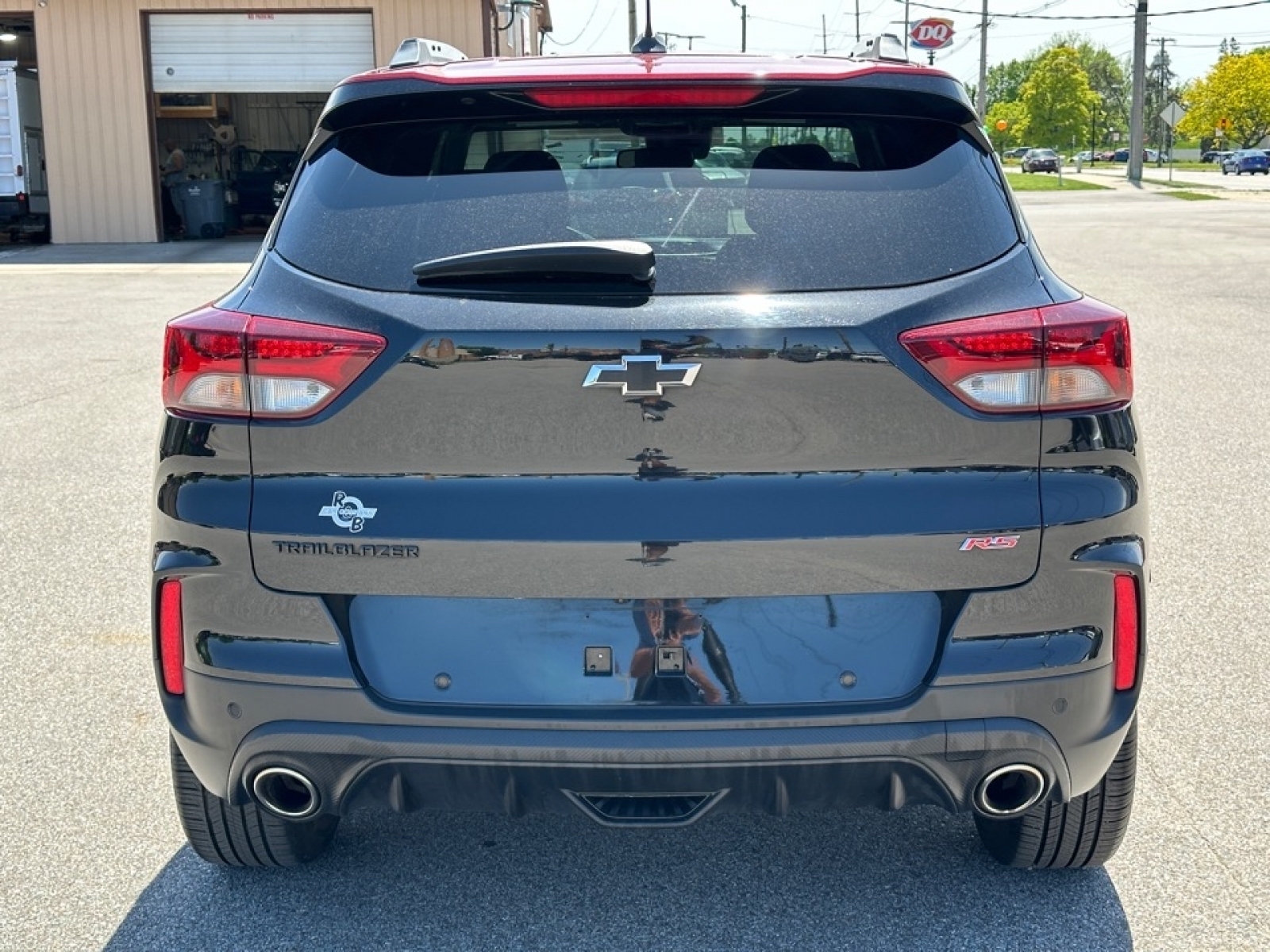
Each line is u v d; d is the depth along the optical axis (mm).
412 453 2512
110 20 25203
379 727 2559
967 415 2508
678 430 2473
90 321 14547
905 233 2639
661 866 3324
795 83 2766
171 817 3629
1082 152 134250
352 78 2885
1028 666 2561
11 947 2982
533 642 2553
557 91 2775
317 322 2547
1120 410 2609
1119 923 3039
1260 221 29281
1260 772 3836
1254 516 6547
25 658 4828
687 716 2523
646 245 2518
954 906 3117
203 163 30094
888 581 2518
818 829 3508
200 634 2629
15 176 24844
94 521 6672
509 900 3172
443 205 2723
